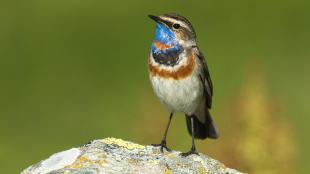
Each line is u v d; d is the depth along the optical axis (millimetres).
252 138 14094
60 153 10242
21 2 24141
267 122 14094
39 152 18172
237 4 24453
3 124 19406
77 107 19828
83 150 10273
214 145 14336
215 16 23953
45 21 23562
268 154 14086
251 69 14477
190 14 24078
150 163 10180
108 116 19328
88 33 23188
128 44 22812
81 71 21391
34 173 9961
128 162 10117
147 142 14602
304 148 17969
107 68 21562
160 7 24500
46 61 21828
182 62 11641
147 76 20938
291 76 21047
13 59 21875
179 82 11656
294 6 24562
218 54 21922
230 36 22969
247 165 14094
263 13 24172
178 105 11828
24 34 22953
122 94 20297
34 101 20172
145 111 14688
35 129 19094
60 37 22891
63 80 21000
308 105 19625
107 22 23766
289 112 18781
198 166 10312
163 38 11703
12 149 18219
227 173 10398
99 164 9977
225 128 14391
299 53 22203
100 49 22438
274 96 15391
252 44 22578
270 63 21703
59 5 24312
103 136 18672
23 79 21094
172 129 14586
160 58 11703
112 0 24594
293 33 23344
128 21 23859
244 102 14195
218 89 19969
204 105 12211
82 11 24141
